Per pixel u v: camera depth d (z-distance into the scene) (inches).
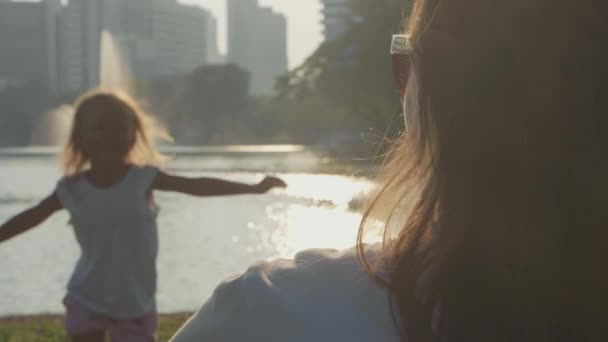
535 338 33.4
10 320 296.4
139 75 7613.2
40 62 7372.1
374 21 1369.3
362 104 1514.5
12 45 7386.8
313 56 1556.3
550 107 33.4
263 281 36.2
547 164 33.5
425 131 35.6
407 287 34.6
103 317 157.8
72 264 463.5
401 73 38.7
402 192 37.2
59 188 158.4
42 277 422.3
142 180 159.8
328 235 473.1
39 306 348.8
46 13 7426.2
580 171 33.4
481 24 34.2
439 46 34.7
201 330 36.3
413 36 37.0
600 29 33.1
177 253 488.7
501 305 33.6
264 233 581.9
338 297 35.4
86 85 7485.2
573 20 33.3
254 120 5128.0
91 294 157.5
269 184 161.5
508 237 33.8
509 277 33.7
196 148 4271.7
